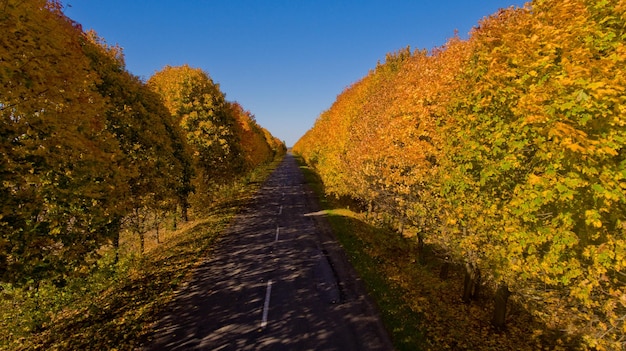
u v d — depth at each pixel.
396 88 16.88
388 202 15.56
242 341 8.24
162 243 18.55
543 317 9.26
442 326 9.30
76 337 8.37
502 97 7.38
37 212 7.28
